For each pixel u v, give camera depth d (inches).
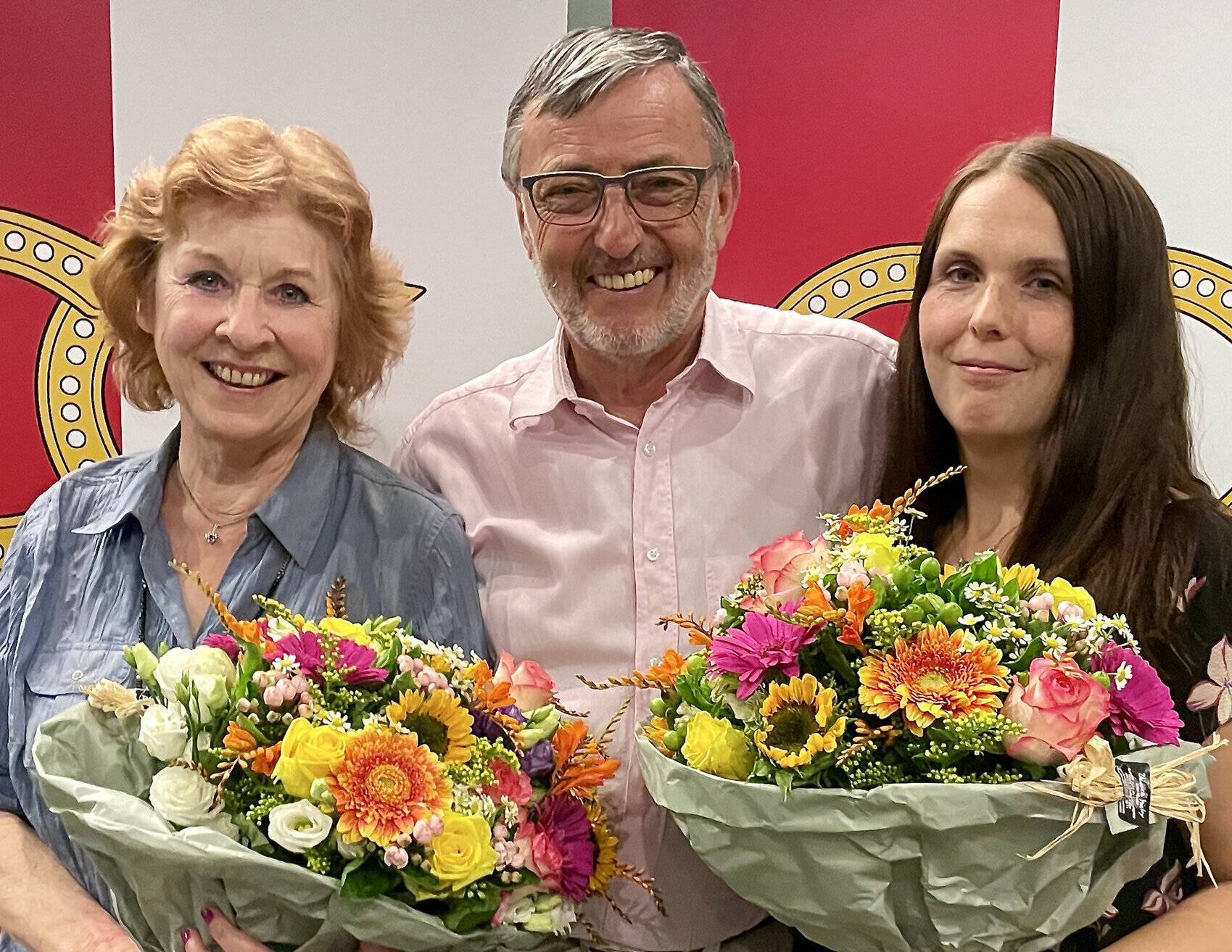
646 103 53.5
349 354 57.5
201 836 38.3
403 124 79.3
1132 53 78.1
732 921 56.0
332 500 57.2
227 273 51.8
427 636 56.2
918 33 79.1
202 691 40.8
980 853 37.2
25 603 56.8
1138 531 48.9
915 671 38.6
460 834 39.5
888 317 81.6
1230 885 45.4
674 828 55.6
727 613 45.6
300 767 38.4
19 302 79.1
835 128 80.3
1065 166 49.4
